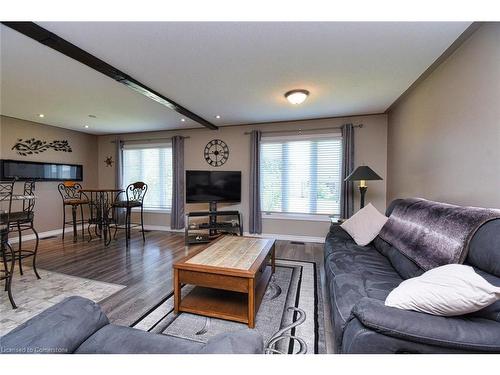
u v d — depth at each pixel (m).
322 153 4.27
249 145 4.68
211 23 1.66
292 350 1.53
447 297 0.91
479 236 1.19
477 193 1.69
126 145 5.47
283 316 1.91
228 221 4.75
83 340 1.01
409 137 2.95
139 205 4.36
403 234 1.94
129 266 3.02
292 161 4.43
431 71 2.36
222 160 4.85
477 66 1.69
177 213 5.02
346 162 3.98
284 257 3.42
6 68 2.31
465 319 0.93
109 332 1.06
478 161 1.69
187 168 5.07
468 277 0.91
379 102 3.35
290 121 4.39
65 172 4.99
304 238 4.37
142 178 5.43
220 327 1.79
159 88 2.85
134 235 4.76
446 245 1.37
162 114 3.94
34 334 0.92
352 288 1.49
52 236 4.65
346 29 1.73
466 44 1.82
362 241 2.48
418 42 1.88
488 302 0.86
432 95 2.36
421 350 0.88
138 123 4.57
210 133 4.91
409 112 2.94
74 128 4.99
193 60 2.18
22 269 2.90
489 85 1.57
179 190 5.03
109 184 5.70
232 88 2.84
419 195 2.64
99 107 3.55
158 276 2.71
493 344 0.82
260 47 1.97
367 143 4.01
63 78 2.54
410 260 1.67
